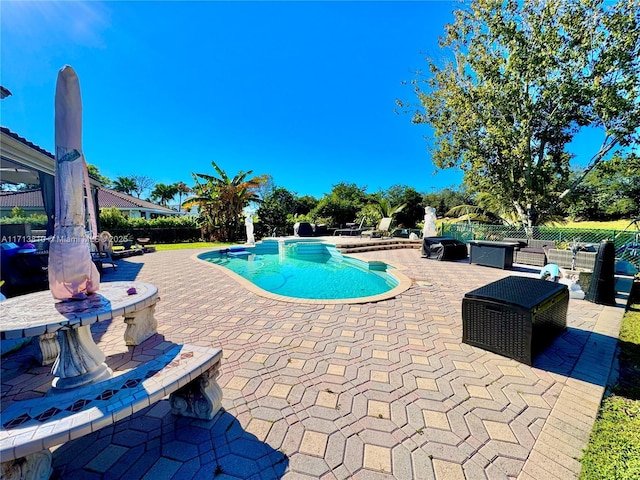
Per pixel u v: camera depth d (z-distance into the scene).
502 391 2.43
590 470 1.65
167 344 3.33
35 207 14.46
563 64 11.40
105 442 1.88
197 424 2.04
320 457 1.75
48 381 2.68
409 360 2.96
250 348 3.24
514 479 1.60
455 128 14.35
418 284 6.34
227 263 11.10
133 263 9.42
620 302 4.86
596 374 2.68
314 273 9.20
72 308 2.22
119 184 39.28
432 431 1.97
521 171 12.66
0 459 1.24
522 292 3.20
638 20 9.98
